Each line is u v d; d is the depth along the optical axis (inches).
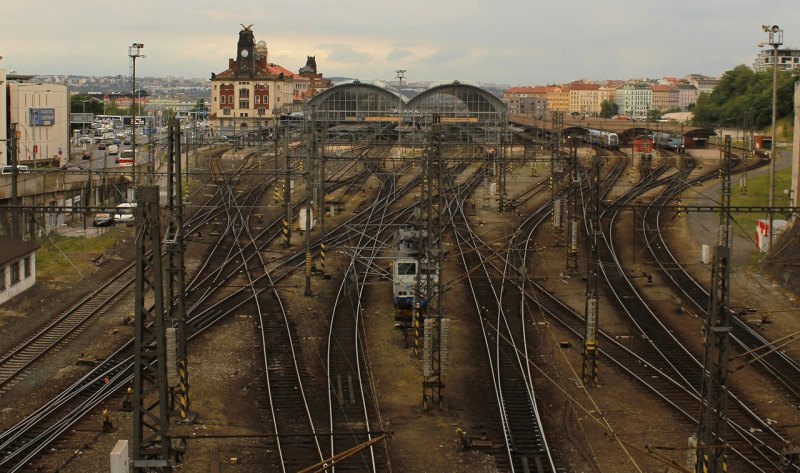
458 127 4471.0
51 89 4439.0
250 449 1125.7
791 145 5152.6
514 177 3983.8
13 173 2022.6
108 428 1176.8
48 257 2352.4
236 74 7214.6
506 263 2084.2
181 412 1220.5
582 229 2834.6
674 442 1177.4
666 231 2837.1
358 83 4884.4
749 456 1117.7
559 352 1572.3
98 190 3206.2
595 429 1219.9
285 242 2493.8
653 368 1477.6
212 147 5157.5
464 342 1616.6
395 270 1747.0
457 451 1137.4
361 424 1220.5
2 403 1294.3
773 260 2161.7
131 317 1752.0
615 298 1984.5
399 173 4025.6
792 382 1418.6
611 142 5216.5
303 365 1471.5
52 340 1609.3
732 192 3521.2
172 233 1254.9
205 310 1807.3
